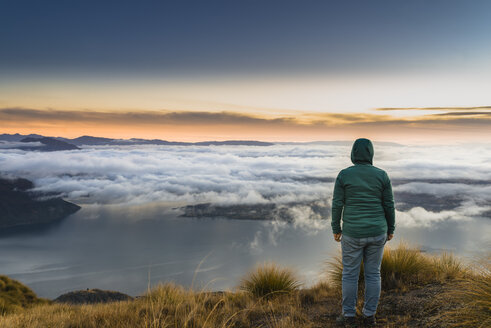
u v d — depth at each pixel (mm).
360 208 3232
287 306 4480
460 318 2969
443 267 4895
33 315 4719
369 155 3391
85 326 4031
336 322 3521
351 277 3396
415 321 3303
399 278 4785
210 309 4555
